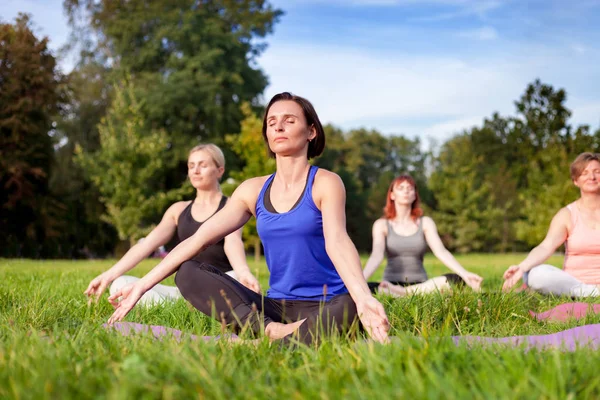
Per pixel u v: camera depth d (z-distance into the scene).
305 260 2.79
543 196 24.55
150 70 31.41
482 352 1.90
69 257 30.59
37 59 26.38
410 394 1.44
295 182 2.83
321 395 1.45
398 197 6.16
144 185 22.59
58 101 27.94
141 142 22.52
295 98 2.85
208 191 4.70
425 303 3.27
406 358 1.77
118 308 2.79
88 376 1.63
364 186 62.94
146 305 3.77
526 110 47.41
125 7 31.31
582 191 5.52
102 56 32.44
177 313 3.38
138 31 30.50
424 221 6.18
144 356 1.85
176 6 31.39
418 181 50.38
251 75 31.69
